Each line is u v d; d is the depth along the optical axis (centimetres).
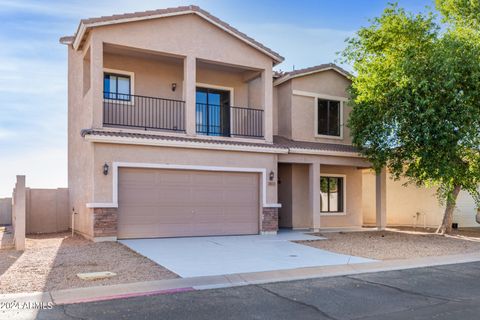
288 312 681
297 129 1955
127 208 1436
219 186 1603
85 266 1003
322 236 1686
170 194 1509
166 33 1555
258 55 1736
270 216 1678
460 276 980
